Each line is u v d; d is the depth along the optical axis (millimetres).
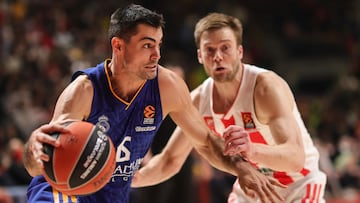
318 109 12812
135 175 4000
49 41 11812
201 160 7680
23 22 12281
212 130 4105
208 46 3799
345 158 9961
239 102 3883
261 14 17031
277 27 16922
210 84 4043
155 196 6559
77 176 2887
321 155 9484
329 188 9398
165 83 3537
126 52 3275
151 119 3529
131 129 3480
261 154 3303
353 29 16672
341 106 12914
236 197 4234
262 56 15523
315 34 16984
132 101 3434
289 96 3863
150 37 3236
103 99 3379
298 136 3576
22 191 6848
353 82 14250
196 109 3734
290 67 16266
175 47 13688
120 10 3316
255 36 15844
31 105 9805
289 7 17312
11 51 10945
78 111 3299
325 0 17469
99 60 11500
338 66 16406
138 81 3400
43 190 3455
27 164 3064
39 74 10594
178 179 6551
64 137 2918
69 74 10523
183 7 15531
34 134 2975
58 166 2887
